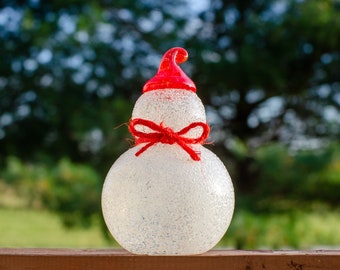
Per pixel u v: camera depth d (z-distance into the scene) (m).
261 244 2.03
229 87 2.58
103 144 2.29
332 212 2.39
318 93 2.87
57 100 2.44
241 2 2.75
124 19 2.68
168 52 0.58
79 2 2.45
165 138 0.54
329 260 0.56
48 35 2.40
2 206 3.20
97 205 1.98
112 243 2.05
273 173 2.09
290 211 2.31
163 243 0.53
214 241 0.55
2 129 2.57
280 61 2.54
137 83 2.66
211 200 0.53
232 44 2.70
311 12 2.38
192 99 0.57
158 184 0.53
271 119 2.95
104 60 2.58
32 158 2.54
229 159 2.59
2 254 0.55
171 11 2.71
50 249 0.60
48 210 2.04
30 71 2.54
